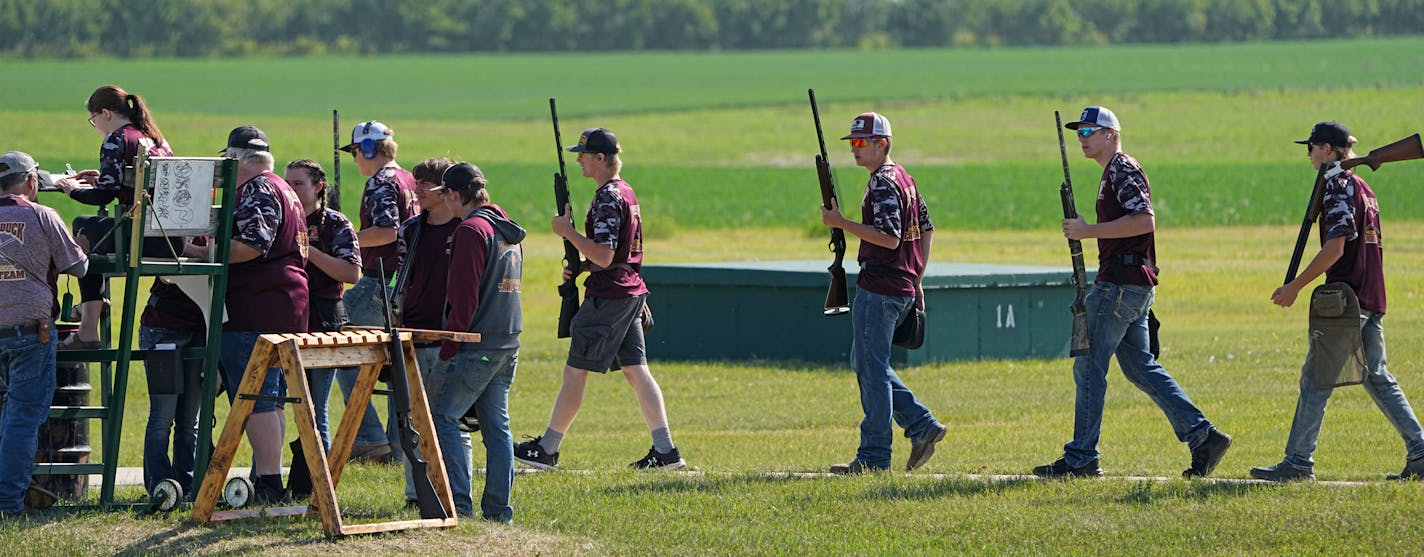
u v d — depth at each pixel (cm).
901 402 3216
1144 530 2517
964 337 5431
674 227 12456
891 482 2966
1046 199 14925
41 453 2839
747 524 2666
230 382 2780
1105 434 3944
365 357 2538
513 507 2822
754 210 14362
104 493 2686
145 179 2581
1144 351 2998
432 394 2609
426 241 2773
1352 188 2808
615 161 3256
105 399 2961
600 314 3309
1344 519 2514
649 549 2469
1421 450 2853
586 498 2936
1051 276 5553
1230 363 5275
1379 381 2872
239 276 2739
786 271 5469
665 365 5528
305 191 3019
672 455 3422
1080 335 2973
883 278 3123
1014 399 4684
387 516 2703
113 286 7912
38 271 2570
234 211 2706
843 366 5344
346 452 2619
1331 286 2812
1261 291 7725
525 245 11206
